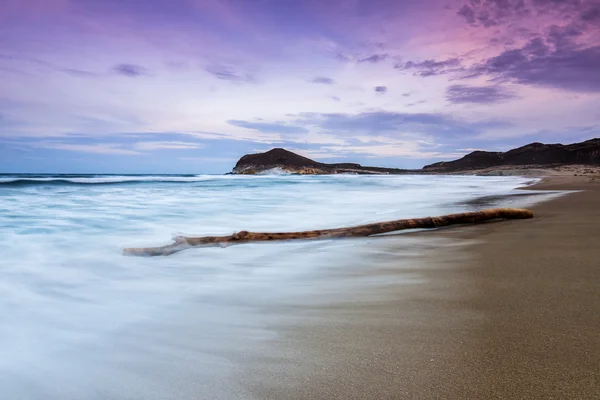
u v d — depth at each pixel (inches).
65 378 83.2
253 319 113.7
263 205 503.5
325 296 133.6
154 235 276.2
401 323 106.0
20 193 669.3
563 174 1850.4
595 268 156.1
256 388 76.1
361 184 1186.0
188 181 1286.9
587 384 72.5
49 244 239.9
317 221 350.9
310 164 4503.0
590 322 101.3
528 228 274.2
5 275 168.9
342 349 91.5
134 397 75.1
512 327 100.0
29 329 110.1
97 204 494.0
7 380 82.8
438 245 224.1
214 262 189.5
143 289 147.6
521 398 69.1
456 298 125.3
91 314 121.6
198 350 94.3
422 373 79.0
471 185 1103.0
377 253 205.6
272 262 189.2
